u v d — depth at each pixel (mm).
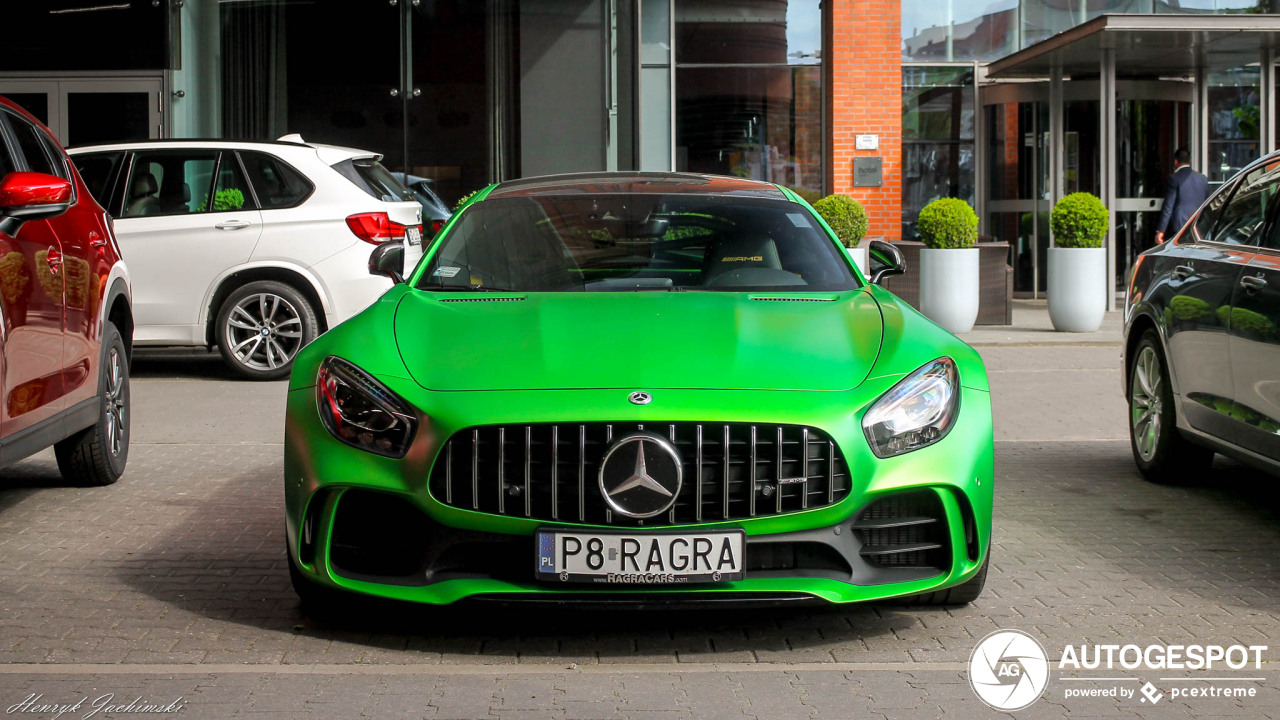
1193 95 18219
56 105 16109
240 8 16438
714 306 4562
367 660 3945
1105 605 4527
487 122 16594
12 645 4051
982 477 4098
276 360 10633
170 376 11016
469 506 3848
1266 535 5555
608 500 3775
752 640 4152
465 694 3643
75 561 5078
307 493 4023
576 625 4305
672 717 3467
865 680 3770
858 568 3949
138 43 16047
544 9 16562
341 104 16562
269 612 4422
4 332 4938
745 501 3840
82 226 6090
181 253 10406
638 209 5395
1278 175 5785
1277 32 15031
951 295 14117
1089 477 6840
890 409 3973
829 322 4438
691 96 17078
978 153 18891
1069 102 18156
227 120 16500
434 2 16500
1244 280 5582
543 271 5016
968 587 4332
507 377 3969
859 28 16859
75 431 5859
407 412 3922
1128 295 7023
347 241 10469
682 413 3799
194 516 5875
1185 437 6273
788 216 5430
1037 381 10680
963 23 18812
